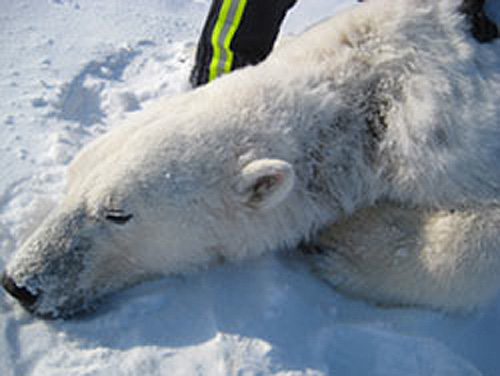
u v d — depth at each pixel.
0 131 1.29
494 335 1.11
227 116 1.06
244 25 1.36
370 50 1.16
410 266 1.09
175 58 1.66
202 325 0.99
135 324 0.99
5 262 1.06
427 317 1.09
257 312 1.01
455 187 1.11
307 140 1.09
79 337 0.97
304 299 1.06
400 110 1.12
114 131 1.09
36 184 1.19
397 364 1.01
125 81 1.56
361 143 1.12
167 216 1.02
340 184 1.12
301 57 1.18
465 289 1.08
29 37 1.58
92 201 1.01
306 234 1.13
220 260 1.09
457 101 1.12
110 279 1.05
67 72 1.50
